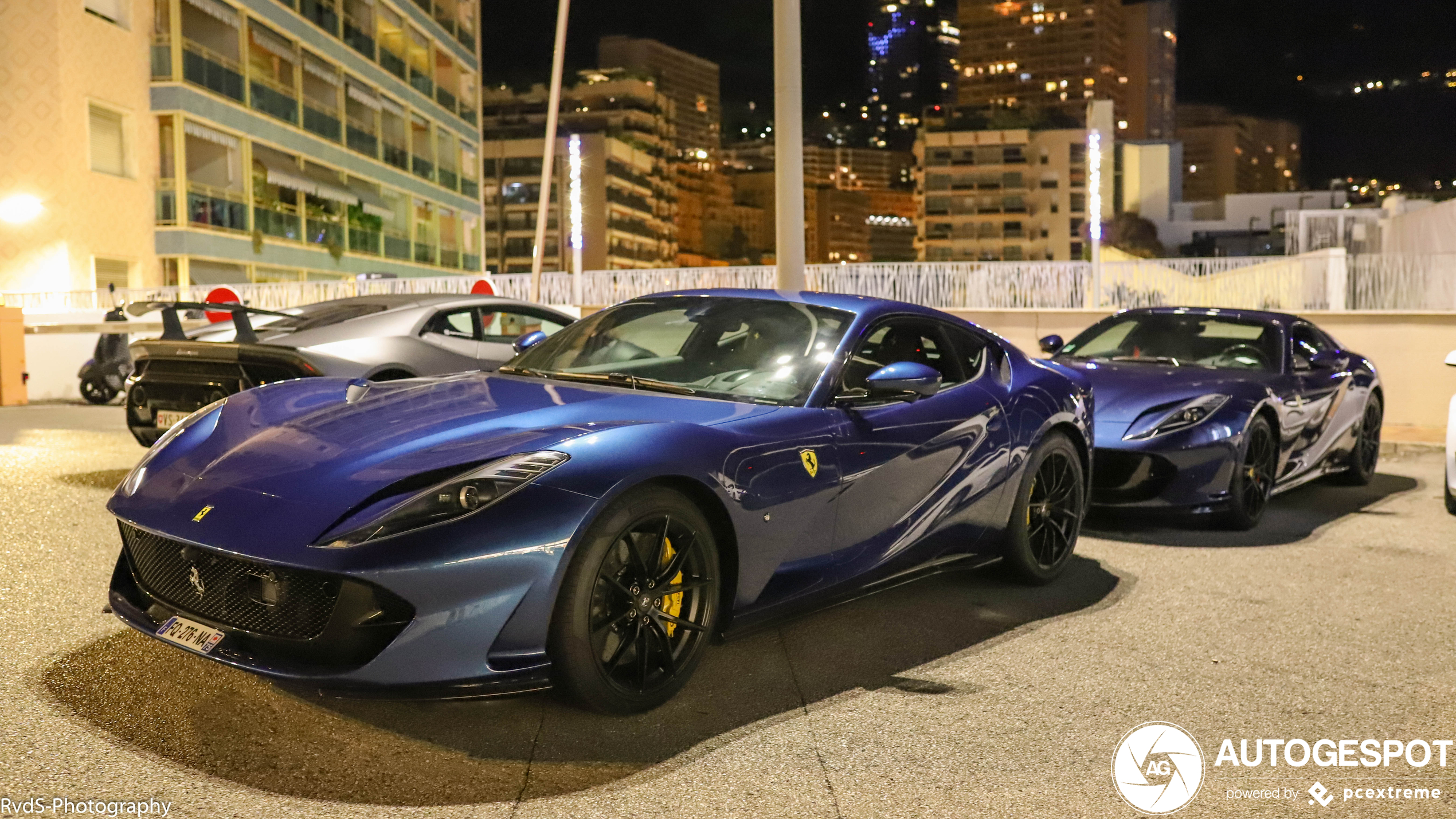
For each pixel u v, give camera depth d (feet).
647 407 11.80
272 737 9.75
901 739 10.34
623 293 54.03
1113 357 24.35
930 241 393.50
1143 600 15.74
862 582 13.16
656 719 10.59
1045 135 382.01
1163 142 308.81
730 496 11.00
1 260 74.13
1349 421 25.67
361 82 116.57
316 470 10.09
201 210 86.43
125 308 20.45
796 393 12.68
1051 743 10.36
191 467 10.64
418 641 9.16
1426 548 19.70
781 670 12.23
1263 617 14.96
